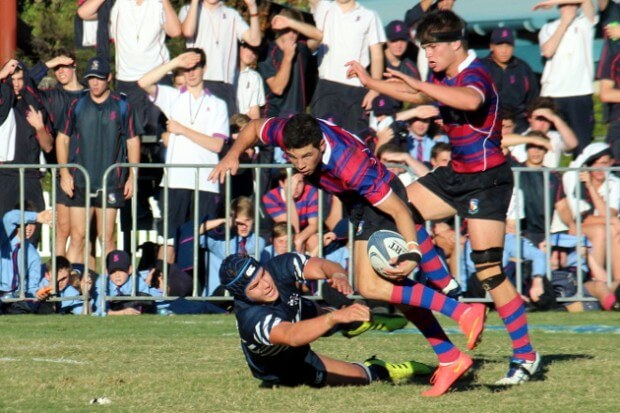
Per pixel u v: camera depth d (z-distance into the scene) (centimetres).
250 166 3294
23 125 3644
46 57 5512
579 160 3447
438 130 3597
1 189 3497
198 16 3866
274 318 1688
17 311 3328
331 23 3884
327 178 1795
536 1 4156
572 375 1941
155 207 3638
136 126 3541
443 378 1739
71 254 3541
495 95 1859
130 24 3903
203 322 2967
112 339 2555
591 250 3325
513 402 1655
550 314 3145
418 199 1945
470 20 4234
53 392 1783
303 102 3962
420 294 1742
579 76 3859
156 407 1636
